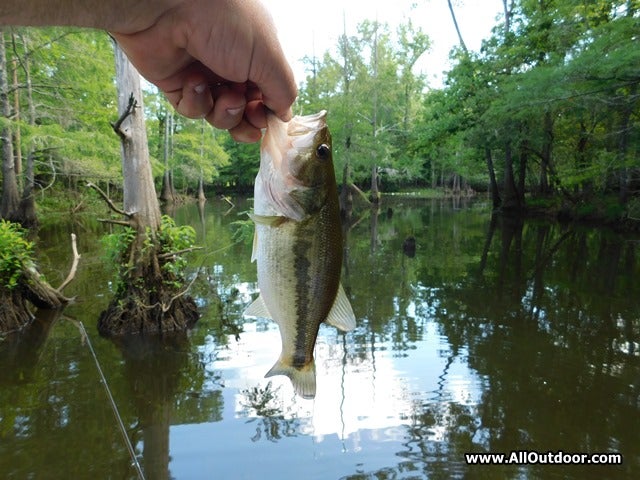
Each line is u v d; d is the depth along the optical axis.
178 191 7.90
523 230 3.41
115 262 1.28
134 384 0.94
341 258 0.36
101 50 2.88
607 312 1.42
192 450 0.73
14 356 1.07
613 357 1.08
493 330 1.27
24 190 3.01
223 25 0.20
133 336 1.19
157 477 0.66
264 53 0.21
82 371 1.00
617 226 3.33
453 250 2.54
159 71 0.24
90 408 0.85
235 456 0.71
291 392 0.92
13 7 0.16
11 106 3.02
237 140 0.31
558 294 1.62
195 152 5.70
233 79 0.22
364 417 0.83
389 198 7.63
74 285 1.65
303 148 0.33
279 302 0.34
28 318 1.28
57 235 2.96
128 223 1.21
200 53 0.20
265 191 0.33
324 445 0.74
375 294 1.63
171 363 1.05
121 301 1.22
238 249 2.48
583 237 2.98
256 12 0.20
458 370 1.01
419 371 1.01
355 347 1.15
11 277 1.24
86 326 1.26
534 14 3.90
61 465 0.69
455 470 0.68
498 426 0.80
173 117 6.07
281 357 0.35
